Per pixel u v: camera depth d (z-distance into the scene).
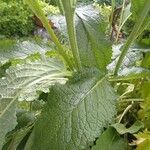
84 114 0.25
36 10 0.30
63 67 0.32
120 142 0.29
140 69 0.31
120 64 0.31
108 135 0.29
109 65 0.34
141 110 0.33
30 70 0.30
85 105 0.26
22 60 0.32
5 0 1.66
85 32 0.33
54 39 0.31
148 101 0.32
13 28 1.64
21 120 0.31
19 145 0.30
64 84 0.27
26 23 1.59
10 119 0.25
